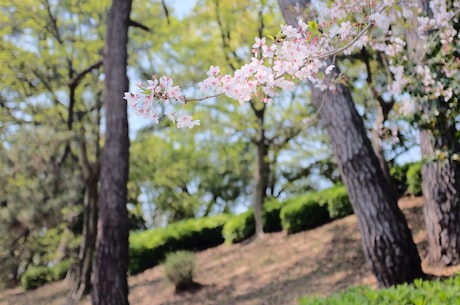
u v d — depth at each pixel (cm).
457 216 662
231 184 2336
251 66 271
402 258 599
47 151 1120
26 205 1080
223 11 1358
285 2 622
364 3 396
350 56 1161
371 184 611
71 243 1294
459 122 561
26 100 1352
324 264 1002
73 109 1316
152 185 2036
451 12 482
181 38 1430
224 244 1548
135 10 1413
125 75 776
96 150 1312
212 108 1477
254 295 952
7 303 1444
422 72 516
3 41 1266
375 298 370
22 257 1173
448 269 648
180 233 1568
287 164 1992
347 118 624
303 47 278
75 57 1372
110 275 682
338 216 1277
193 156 1780
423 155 689
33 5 1301
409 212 1075
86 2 1345
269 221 1441
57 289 1493
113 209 709
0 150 1085
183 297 1051
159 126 1561
